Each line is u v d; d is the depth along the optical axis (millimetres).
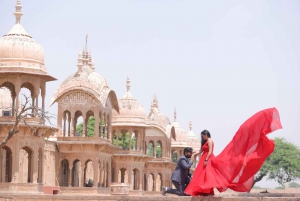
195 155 20922
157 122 62812
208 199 19578
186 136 75500
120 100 55281
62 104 44469
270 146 19391
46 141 41594
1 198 25781
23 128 36438
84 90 43969
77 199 24766
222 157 19781
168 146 63875
